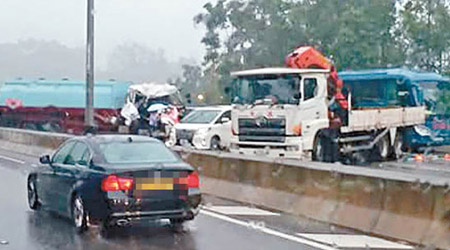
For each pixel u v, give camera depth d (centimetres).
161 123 4312
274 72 2650
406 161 3184
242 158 1792
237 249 1214
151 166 1317
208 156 1933
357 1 5047
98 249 1217
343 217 1420
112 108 4962
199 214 1587
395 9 5100
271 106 2650
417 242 1238
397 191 1310
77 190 1370
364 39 4975
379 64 4991
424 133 3434
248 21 5506
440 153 3591
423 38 5059
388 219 1316
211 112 3397
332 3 5100
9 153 3522
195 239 1306
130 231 1384
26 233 1367
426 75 3522
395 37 5119
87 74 3106
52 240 1296
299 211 1546
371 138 3064
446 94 3516
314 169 1533
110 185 1285
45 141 3319
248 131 2706
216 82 5591
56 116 5278
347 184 1434
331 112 2767
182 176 1336
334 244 1251
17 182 2223
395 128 3209
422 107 3444
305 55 2817
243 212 1616
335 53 4988
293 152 2614
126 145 1415
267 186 1686
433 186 1236
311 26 5144
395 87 3369
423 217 1250
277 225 1446
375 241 1276
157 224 1461
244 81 2731
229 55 5544
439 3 5078
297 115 2619
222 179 1862
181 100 4666
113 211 1276
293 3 5306
